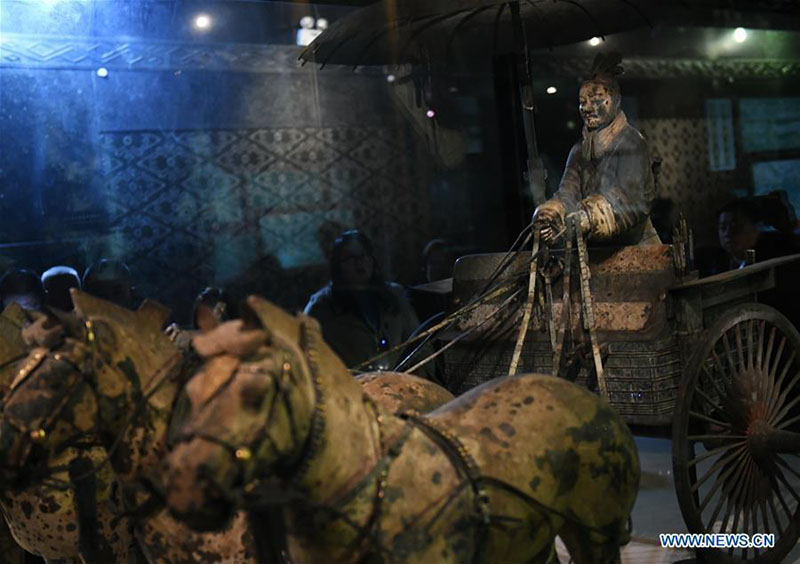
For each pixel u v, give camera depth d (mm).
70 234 6074
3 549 4359
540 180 5727
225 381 2457
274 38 6441
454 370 5031
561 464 3123
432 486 2867
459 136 7012
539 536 3129
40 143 6059
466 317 5012
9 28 6031
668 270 4535
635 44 7469
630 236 5098
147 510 3246
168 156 6234
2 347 3793
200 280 6207
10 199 6004
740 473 4574
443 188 6973
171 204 6227
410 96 6613
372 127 6656
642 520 5379
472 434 3051
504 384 3273
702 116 7605
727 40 7508
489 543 3018
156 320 3361
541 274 4711
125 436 3227
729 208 6328
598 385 4340
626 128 5086
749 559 4637
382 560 2787
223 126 6312
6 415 3096
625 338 4500
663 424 4434
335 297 5137
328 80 6508
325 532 2748
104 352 3178
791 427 5844
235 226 6316
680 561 4590
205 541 3287
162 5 6289
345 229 6539
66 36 6148
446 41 6449
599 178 5023
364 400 2875
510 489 3004
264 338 2527
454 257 7020
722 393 4473
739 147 7594
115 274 5094
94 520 3697
